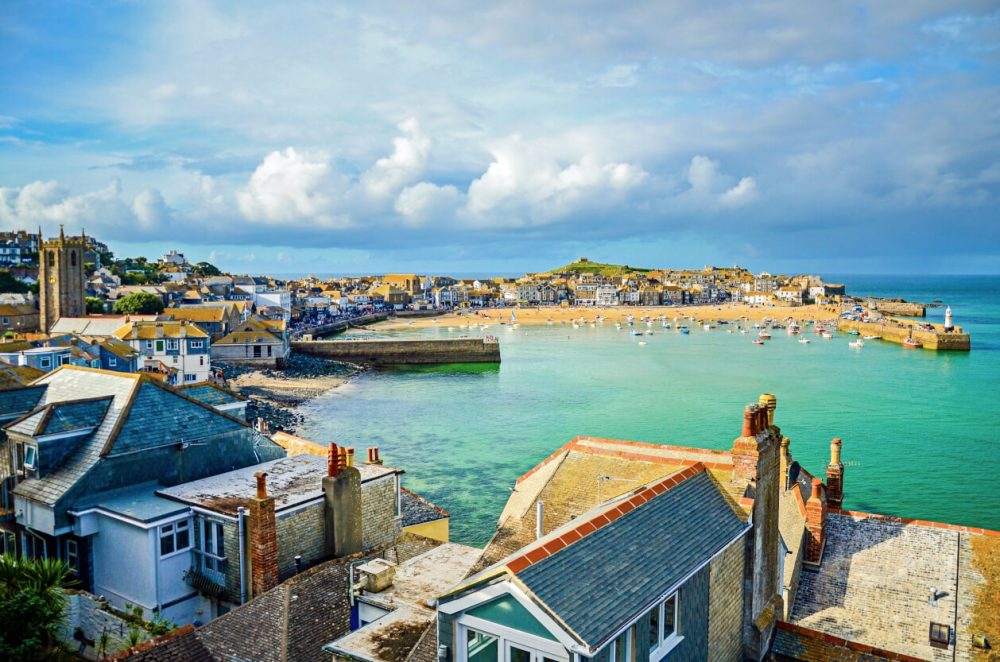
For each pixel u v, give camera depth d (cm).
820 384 14388
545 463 3017
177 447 3250
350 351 18462
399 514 3481
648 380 15250
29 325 16700
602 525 1581
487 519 6284
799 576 2791
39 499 2900
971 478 7538
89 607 2567
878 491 7112
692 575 1614
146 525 2731
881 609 2578
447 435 9894
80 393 3434
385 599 2244
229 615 2305
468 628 1369
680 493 1894
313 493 3012
